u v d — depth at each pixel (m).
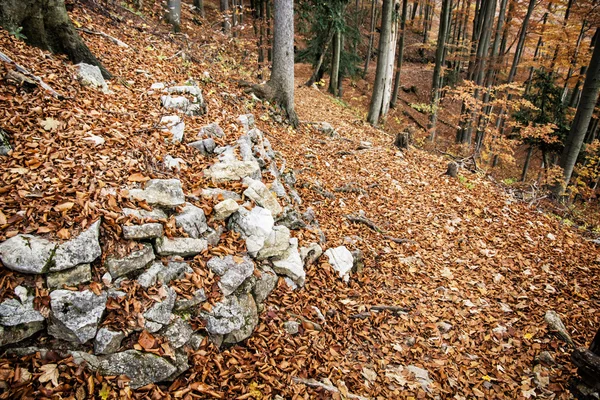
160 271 3.37
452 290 5.84
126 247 3.24
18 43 5.18
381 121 17.75
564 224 9.00
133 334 2.96
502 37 20.03
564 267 6.76
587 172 15.96
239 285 3.87
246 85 10.10
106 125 4.65
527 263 6.77
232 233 4.28
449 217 8.20
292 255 4.81
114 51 7.56
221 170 4.93
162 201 3.80
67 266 2.84
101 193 3.48
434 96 19.14
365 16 31.59
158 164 4.53
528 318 5.30
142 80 6.89
